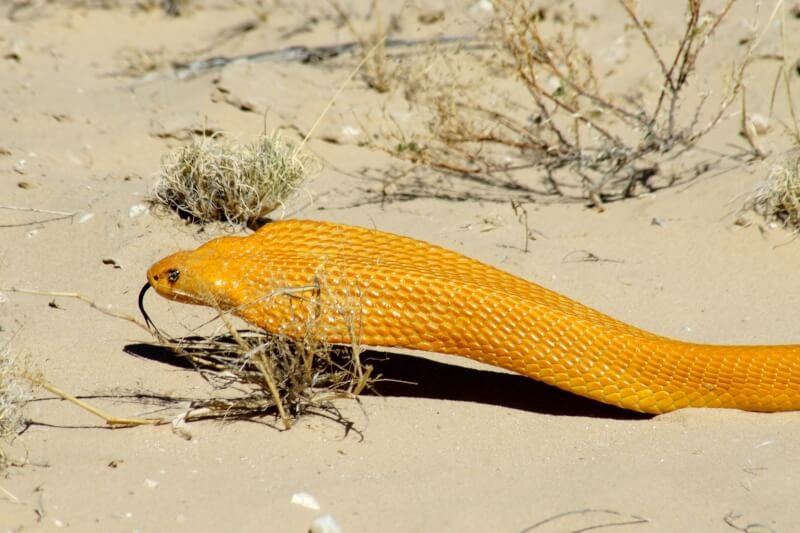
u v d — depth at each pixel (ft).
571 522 16.99
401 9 45.06
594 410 21.06
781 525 16.98
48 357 22.15
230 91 36.47
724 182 31.14
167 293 20.85
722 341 23.93
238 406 20.39
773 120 34.32
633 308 25.67
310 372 20.17
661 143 32.71
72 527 16.47
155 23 46.09
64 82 39.88
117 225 28.27
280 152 29.55
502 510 17.24
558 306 20.97
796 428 20.02
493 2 36.04
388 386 21.76
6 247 27.37
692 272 27.50
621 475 18.47
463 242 28.84
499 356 20.25
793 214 28.86
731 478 18.40
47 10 46.29
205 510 17.06
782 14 32.37
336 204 31.32
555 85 38.11
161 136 34.42
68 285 25.70
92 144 33.71
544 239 29.37
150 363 22.21
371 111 36.78
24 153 32.76
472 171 34.09
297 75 38.81
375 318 20.25
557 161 34.35
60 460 18.48
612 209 31.19
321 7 46.55
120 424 19.66
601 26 42.04
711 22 37.47
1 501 16.98
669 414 20.39
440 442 19.79
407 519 16.97
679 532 16.80
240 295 20.59
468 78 38.81
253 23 45.68
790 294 26.30
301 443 19.54
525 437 20.06
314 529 16.39
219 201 28.89
